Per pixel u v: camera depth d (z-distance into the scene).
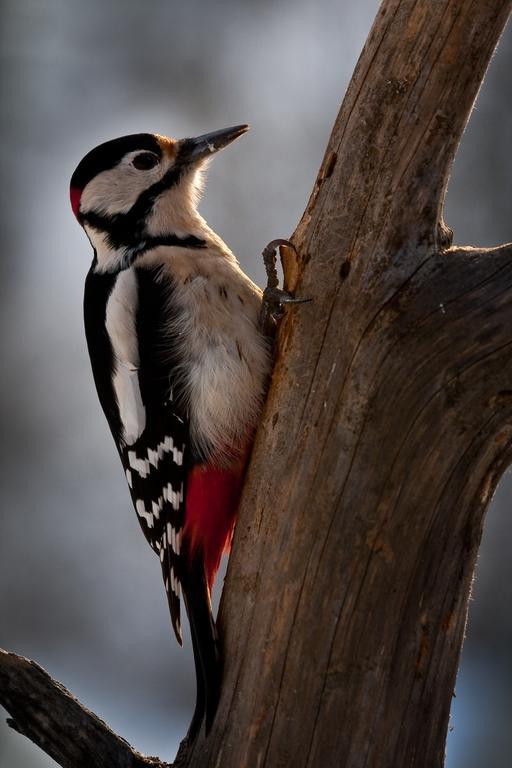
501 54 14.51
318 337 6.75
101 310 8.21
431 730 6.67
